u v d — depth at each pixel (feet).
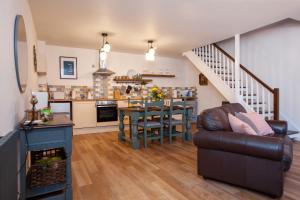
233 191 6.92
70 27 12.38
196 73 23.35
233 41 18.37
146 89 21.76
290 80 14.20
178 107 14.23
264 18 11.12
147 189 7.09
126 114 13.41
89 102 17.01
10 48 5.03
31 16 10.18
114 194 6.75
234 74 15.37
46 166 5.87
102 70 18.07
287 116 14.38
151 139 13.48
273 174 6.26
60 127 5.88
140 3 9.08
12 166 4.07
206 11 10.06
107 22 11.53
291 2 9.13
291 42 14.07
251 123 9.09
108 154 11.16
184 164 9.56
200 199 6.40
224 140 7.07
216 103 20.90
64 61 17.80
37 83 14.84
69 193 6.13
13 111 5.26
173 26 12.33
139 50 19.34
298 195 6.55
